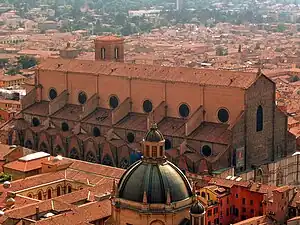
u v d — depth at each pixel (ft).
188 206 587.27
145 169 590.55
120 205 589.32
